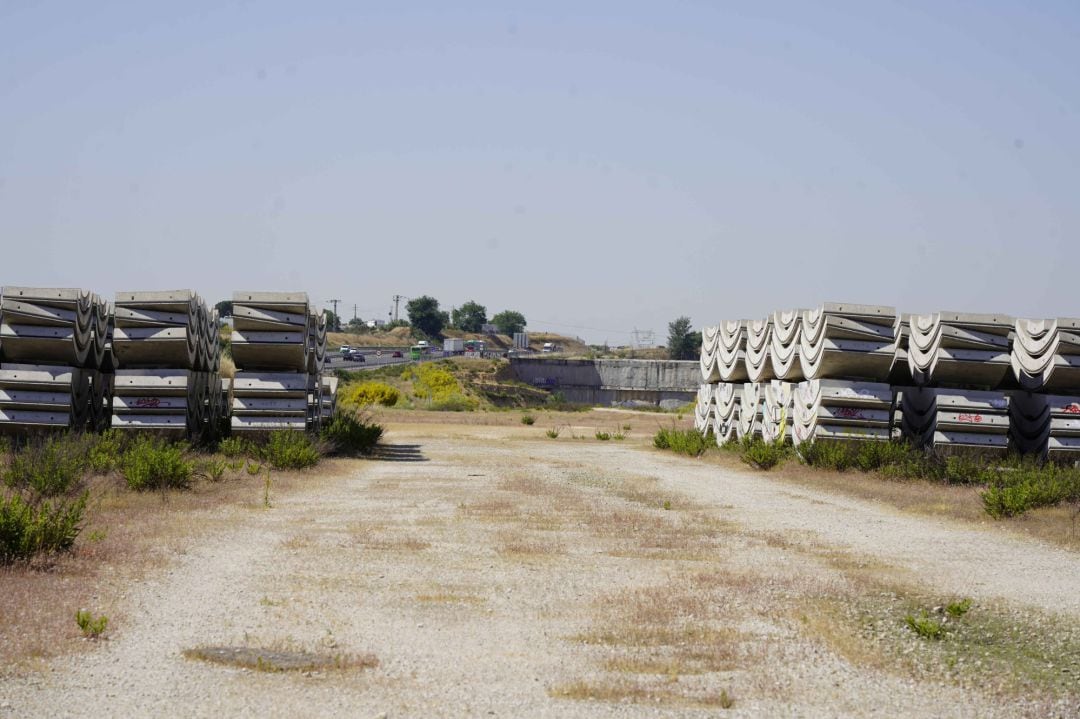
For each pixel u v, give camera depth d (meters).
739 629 10.82
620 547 15.57
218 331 30.95
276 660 9.16
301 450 25.62
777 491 24.11
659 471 29.16
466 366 138.25
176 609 10.88
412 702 8.18
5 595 10.77
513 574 13.29
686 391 143.38
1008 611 11.91
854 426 28.48
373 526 16.91
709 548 15.66
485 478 25.75
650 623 10.96
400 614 11.08
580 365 148.00
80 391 25.58
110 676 8.55
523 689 8.61
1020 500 19.25
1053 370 26.92
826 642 10.39
